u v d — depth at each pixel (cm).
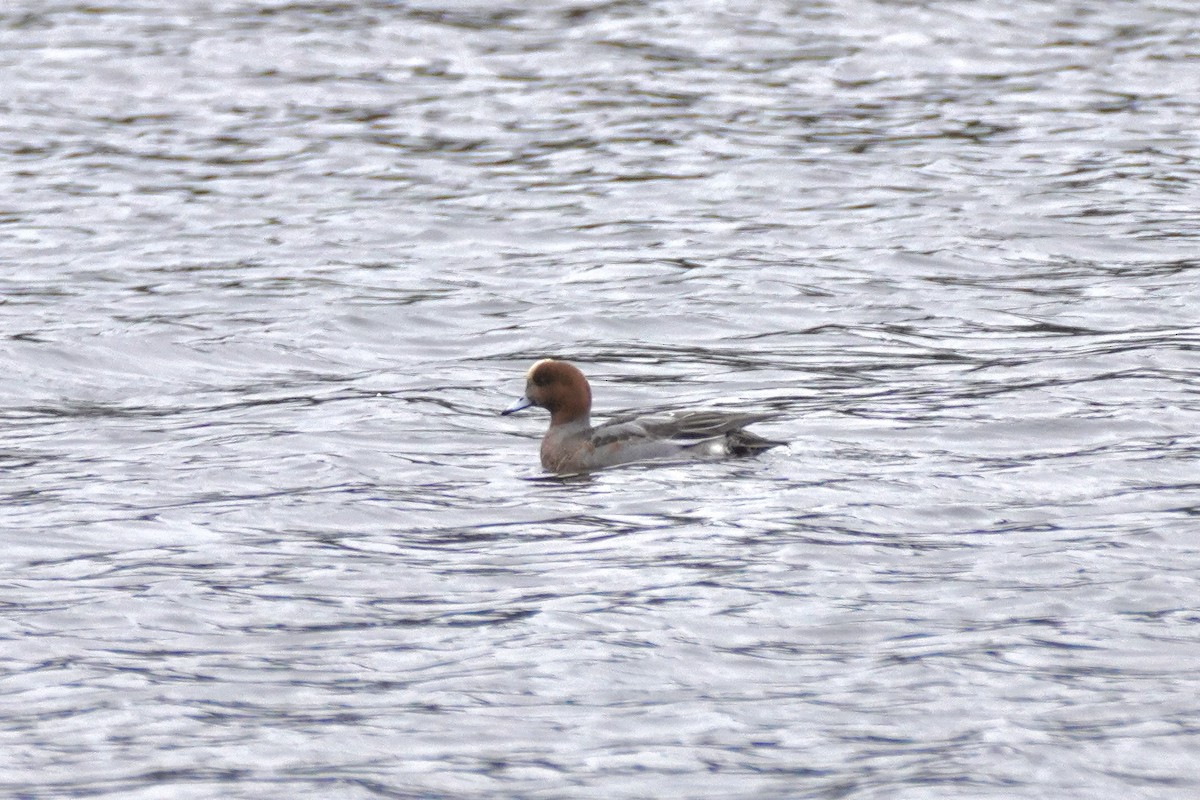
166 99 4425
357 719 1194
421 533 1623
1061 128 4078
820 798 1074
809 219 3312
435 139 4044
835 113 4259
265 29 5172
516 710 1207
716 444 1855
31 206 3425
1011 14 5328
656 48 4950
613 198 3506
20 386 2264
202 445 1956
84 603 1426
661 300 2733
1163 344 2359
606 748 1148
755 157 3834
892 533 1582
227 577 1493
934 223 3244
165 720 1194
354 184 3638
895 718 1184
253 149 3950
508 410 1867
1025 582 1440
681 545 1559
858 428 1975
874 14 5322
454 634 1348
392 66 4781
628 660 1288
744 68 4734
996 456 1841
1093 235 3133
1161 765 1112
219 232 3234
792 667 1274
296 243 3153
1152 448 1852
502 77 4656
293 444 1956
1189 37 5022
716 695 1227
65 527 1642
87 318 2606
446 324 2612
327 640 1341
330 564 1527
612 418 1900
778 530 1594
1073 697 1209
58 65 4744
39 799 1084
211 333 2527
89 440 1989
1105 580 1438
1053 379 2186
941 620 1360
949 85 4547
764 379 2266
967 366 2294
